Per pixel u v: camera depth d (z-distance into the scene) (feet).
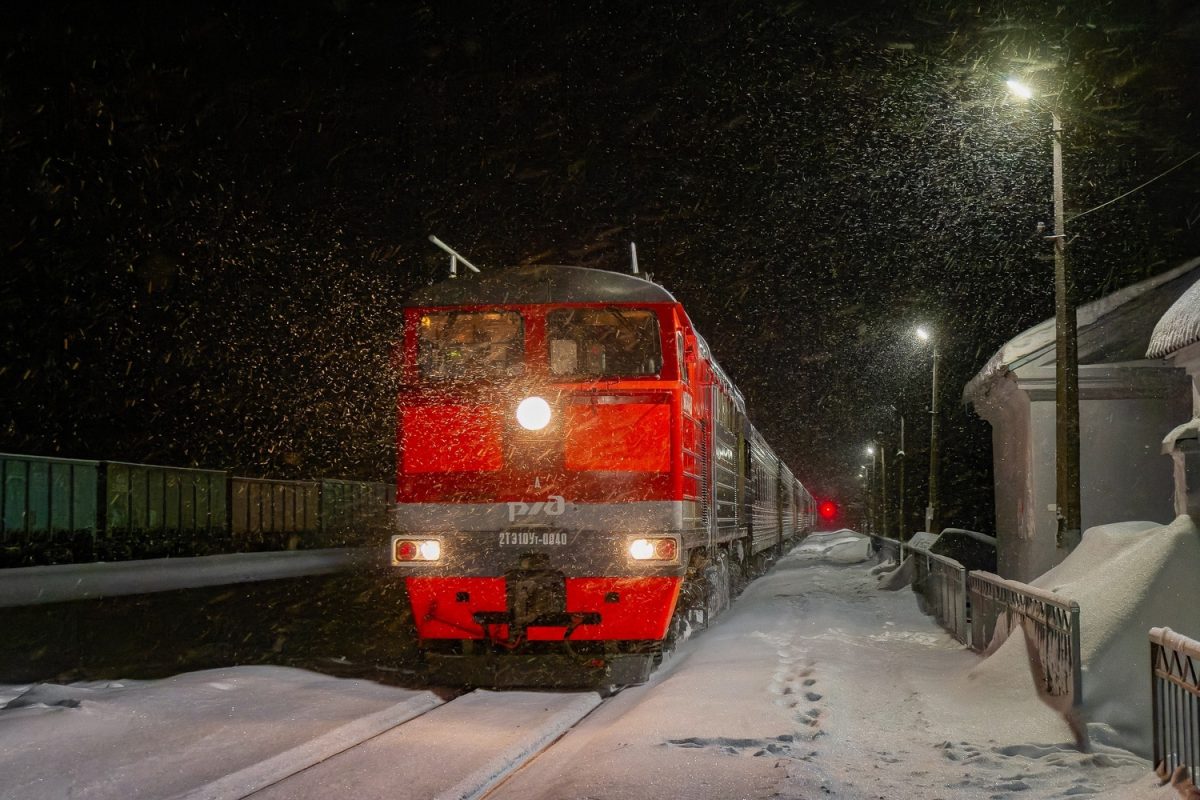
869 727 24.00
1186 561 26.08
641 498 31.96
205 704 25.96
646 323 33.09
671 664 36.32
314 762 21.30
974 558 71.15
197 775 19.57
